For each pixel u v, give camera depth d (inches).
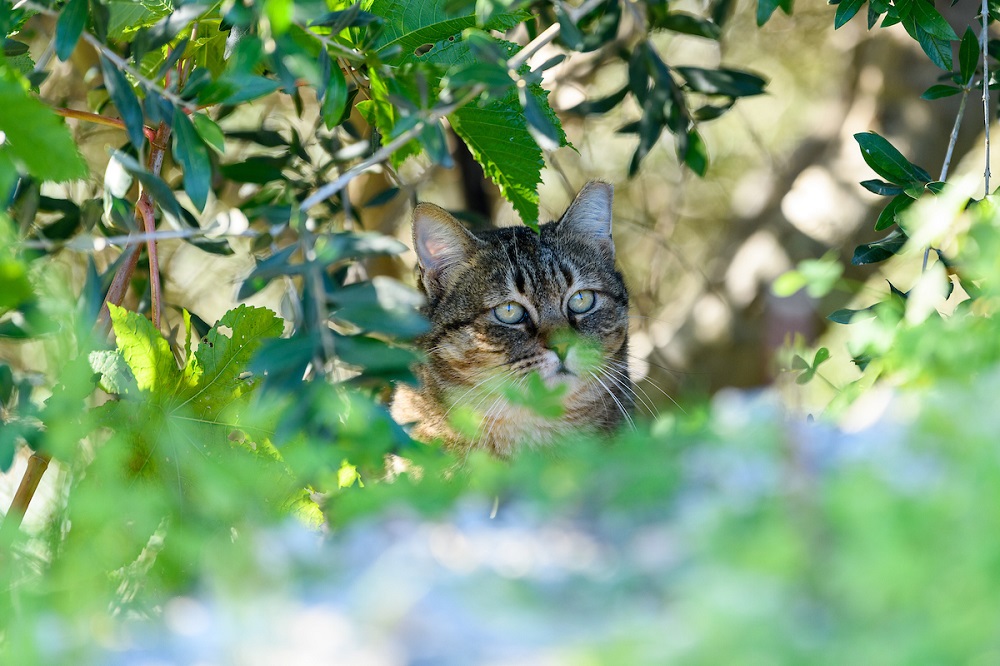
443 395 300.0
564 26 200.4
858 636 75.3
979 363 151.7
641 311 444.1
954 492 89.7
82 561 125.7
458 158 418.3
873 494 88.1
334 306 160.7
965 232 200.5
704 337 397.1
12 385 217.3
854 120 379.9
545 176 485.4
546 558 106.6
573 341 286.4
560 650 82.0
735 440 126.5
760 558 84.6
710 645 74.6
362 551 118.3
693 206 505.7
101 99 300.8
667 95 314.7
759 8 229.0
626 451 130.5
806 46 484.1
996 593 76.0
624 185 492.1
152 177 188.1
